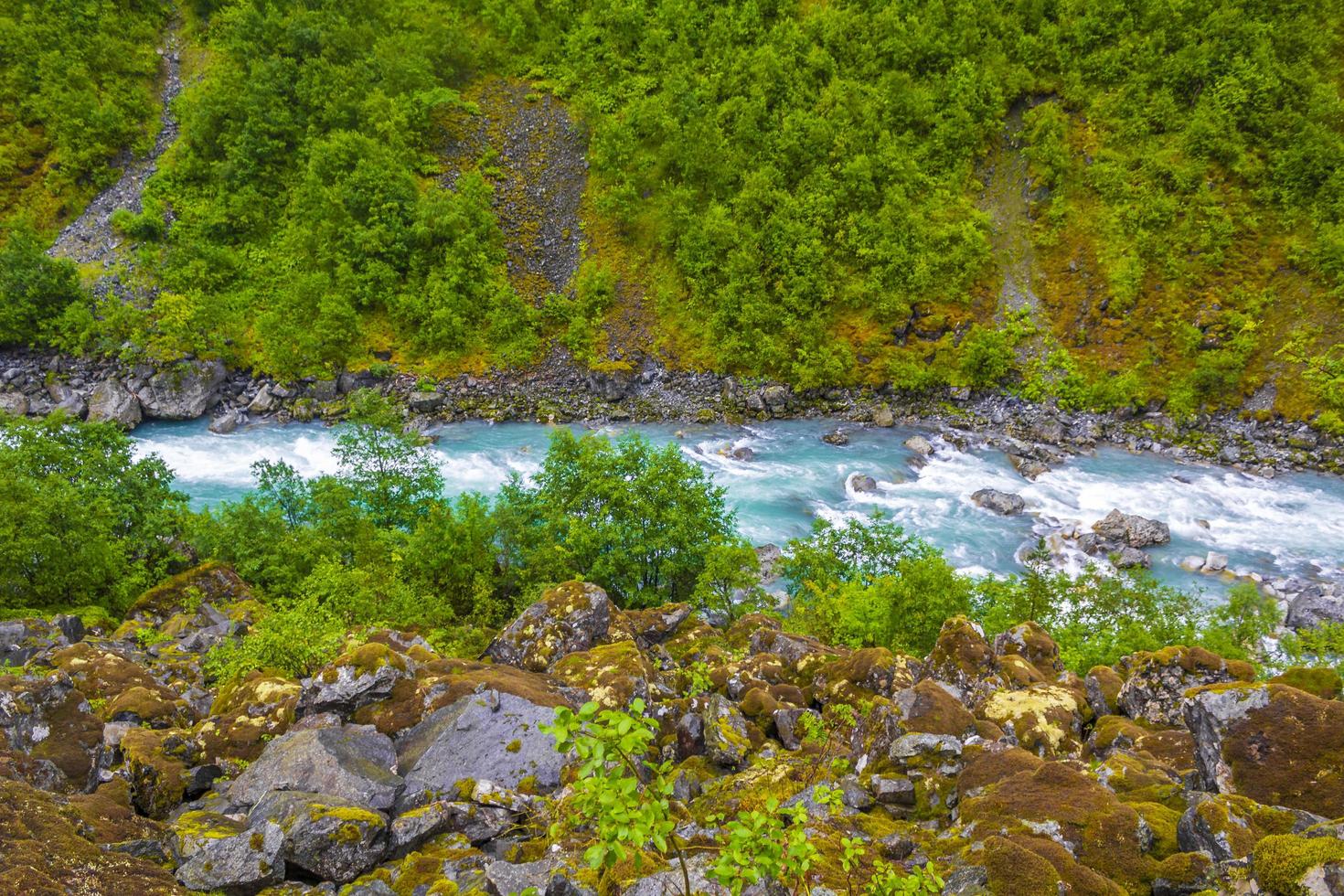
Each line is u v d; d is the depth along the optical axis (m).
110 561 33.19
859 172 75.19
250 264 76.62
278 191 80.44
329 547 36.97
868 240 74.75
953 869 9.50
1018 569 45.50
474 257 75.75
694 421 69.12
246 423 67.19
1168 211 69.62
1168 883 9.17
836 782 13.50
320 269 75.44
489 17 93.88
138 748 14.60
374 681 15.99
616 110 86.50
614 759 5.37
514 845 12.13
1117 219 71.56
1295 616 39.66
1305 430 60.53
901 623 29.03
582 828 12.28
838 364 70.44
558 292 78.38
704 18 88.44
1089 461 60.72
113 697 18.78
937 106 80.44
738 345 72.06
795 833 5.83
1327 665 32.56
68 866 10.19
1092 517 51.59
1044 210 75.31
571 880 10.09
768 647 24.44
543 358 74.94
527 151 86.31
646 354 74.81
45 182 79.62
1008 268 74.56
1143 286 69.38
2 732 14.57
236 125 81.38
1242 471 58.41
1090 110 76.38
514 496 40.56
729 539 38.53
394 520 41.69
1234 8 73.25
